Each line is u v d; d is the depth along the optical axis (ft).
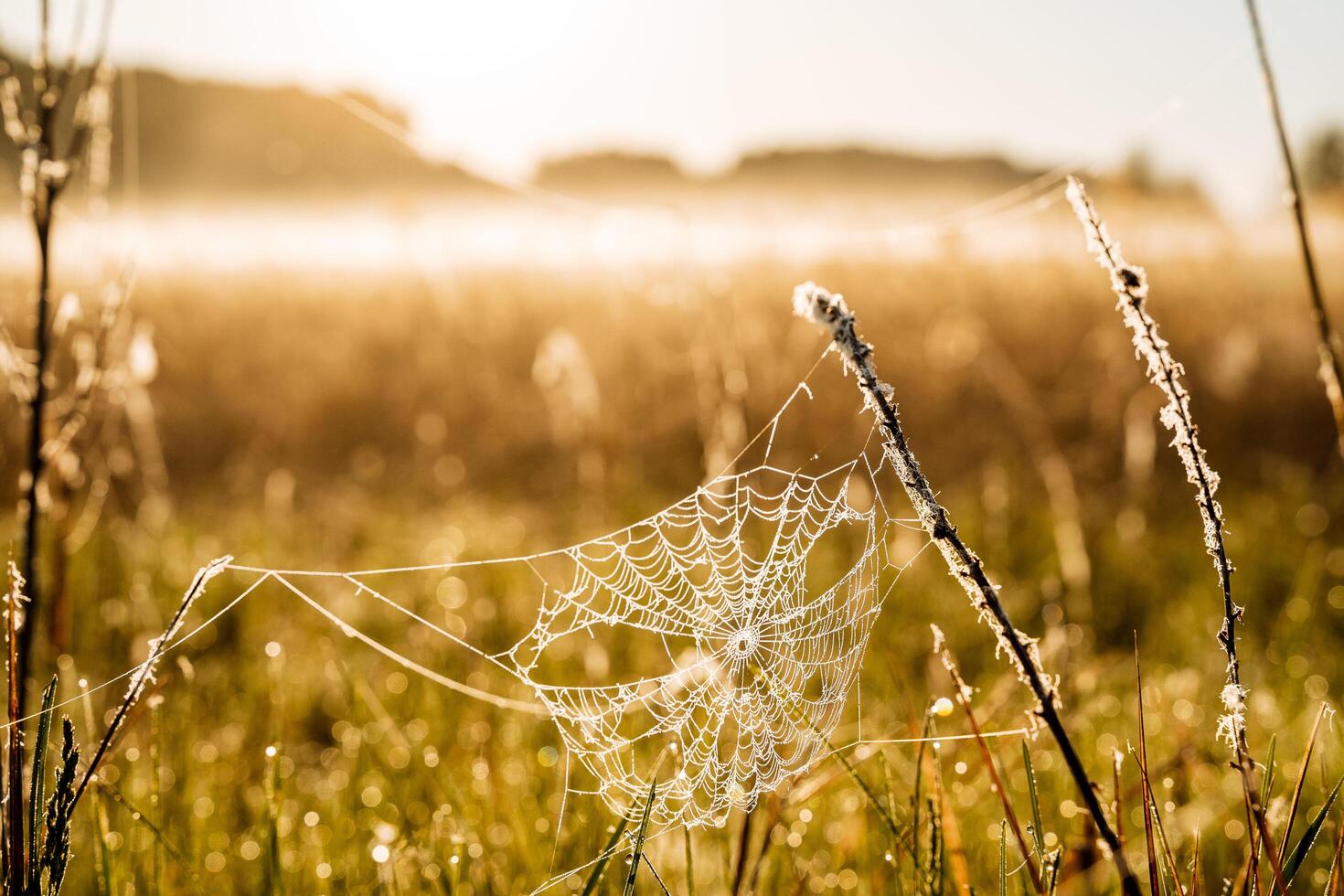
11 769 4.97
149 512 18.53
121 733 8.32
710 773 7.80
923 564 17.56
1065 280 33.88
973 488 23.93
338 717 12.47
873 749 8.17
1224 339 29.25
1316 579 15.64
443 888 6.57
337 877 7.55
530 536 21.49
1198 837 5.18
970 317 31.65
